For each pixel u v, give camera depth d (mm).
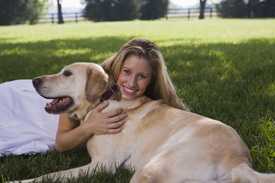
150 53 3865
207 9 49094
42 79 3795
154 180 2945
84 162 3846
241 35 16891
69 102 3785
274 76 7016
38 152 4035
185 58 9211
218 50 10781
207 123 3307
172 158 3000
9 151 4012
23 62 9000
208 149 2994
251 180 2686
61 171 3424
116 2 44438
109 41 14312
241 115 4973
